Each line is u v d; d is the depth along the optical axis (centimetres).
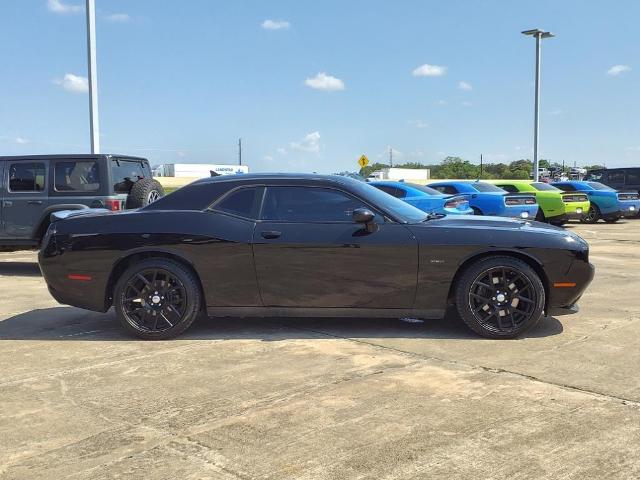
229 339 529
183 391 401
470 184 1547
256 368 446
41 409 372
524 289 510
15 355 490
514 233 508
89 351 500
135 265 529
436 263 507
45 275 551
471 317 514
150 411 367
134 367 454
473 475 282
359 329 557
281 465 295
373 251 509
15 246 938
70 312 658
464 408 363
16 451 315
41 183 923
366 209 511
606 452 304
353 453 306
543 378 415
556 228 548
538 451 305
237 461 300
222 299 528
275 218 526
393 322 582
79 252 538
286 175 547
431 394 387
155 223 531
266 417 354
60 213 585
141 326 531
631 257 1098
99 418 357
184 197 545
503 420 344
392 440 320
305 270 516
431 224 519
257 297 525
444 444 315
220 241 520
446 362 454
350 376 425
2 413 366
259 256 517
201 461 301
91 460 304
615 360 454
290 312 526
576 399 375
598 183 2164
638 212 2122
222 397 388
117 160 945
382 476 282
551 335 528
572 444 313
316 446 315
